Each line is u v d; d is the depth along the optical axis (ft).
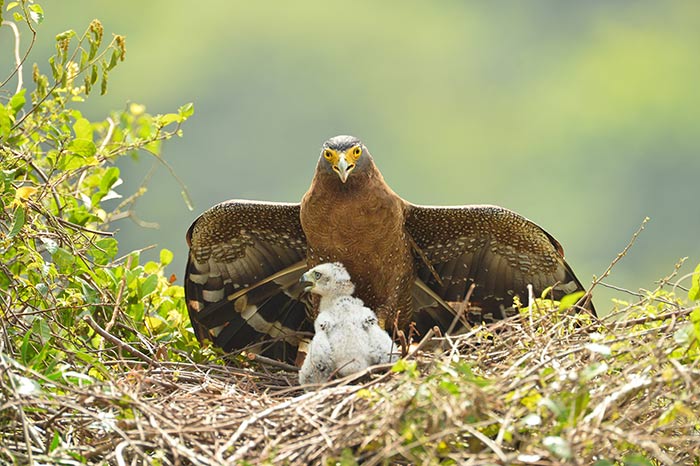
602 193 142.72
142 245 104.68
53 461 27.55
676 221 138.62
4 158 36.76
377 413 27.50
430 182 146.82
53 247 35.17
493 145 150.71
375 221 38.93
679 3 168.96
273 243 42.45
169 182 110.01
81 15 139.54
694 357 28.84
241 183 123.85
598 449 26.68
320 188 38.91
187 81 143.43
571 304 32.86
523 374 28.32
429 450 26.55
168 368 36.40
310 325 44.04
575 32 165.17
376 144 147.74
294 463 27.27
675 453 28.86
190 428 28.27
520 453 25.99
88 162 38.81
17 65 38.58
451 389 27.17
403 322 42.32
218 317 43.24
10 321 34.14
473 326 43.52
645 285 119.65
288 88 146.20
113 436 28.86
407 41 156.66
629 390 27.45
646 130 148.25
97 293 37.17
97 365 32.17
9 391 28.50
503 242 41.32
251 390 36.50
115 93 141.90
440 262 42.75
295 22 149.89
